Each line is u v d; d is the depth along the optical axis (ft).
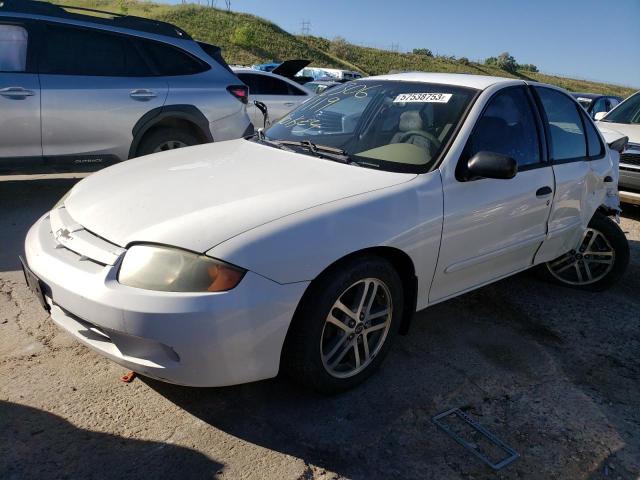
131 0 161.17
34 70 16.58
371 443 7.97
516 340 11.41
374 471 7.47
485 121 10.62
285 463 7.47
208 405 8.54
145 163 10.66
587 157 13.34
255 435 7.95
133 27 18.48
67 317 8.19
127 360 7.38
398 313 9.35
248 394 8.87
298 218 7.81
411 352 10.56
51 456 7.26
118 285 7.24
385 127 10.85
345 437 8.05
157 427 7.97
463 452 7.95
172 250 7.25
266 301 7.34
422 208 9.11
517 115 11.47
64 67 17.07
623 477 7.75
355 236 8.16
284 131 12.12
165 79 18.75
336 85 13.44
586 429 8.69
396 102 11.29
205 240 7.28
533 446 8.20
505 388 9.62
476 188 10.03
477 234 10.21
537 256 12.42
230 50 142.31
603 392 9.77
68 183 21.53
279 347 7.73
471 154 10.09
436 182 9.45
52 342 9.89
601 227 13.99
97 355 9.58
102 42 17.75
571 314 12.92
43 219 9.59
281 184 8.84
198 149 11.60
